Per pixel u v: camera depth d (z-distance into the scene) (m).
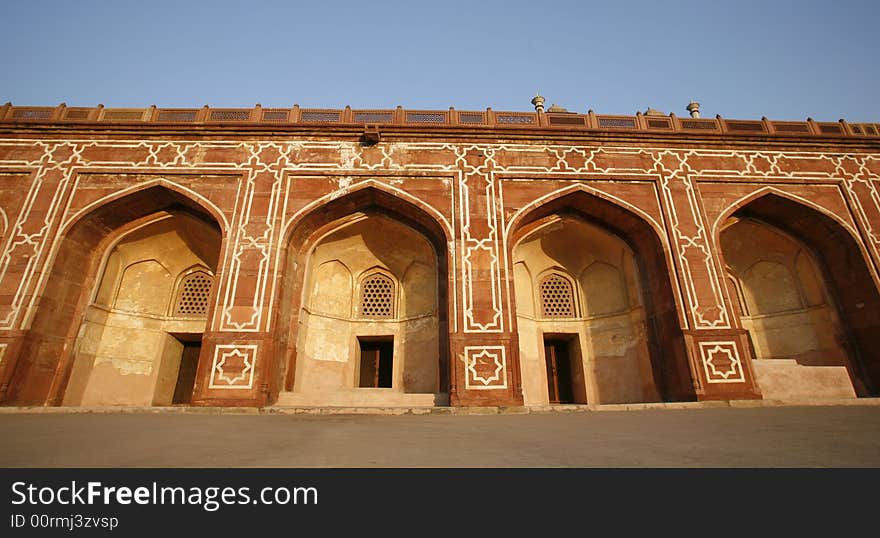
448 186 6.57
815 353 7.26
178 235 7.41
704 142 7.14
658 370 6.43
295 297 6.42
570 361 8.12
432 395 5.78
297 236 6.47
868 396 6.43
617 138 7.05
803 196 6.93
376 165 6.67
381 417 4.05
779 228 7.46
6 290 5.66
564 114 7.26
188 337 7.71
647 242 6.77
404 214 6.80
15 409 4.42
